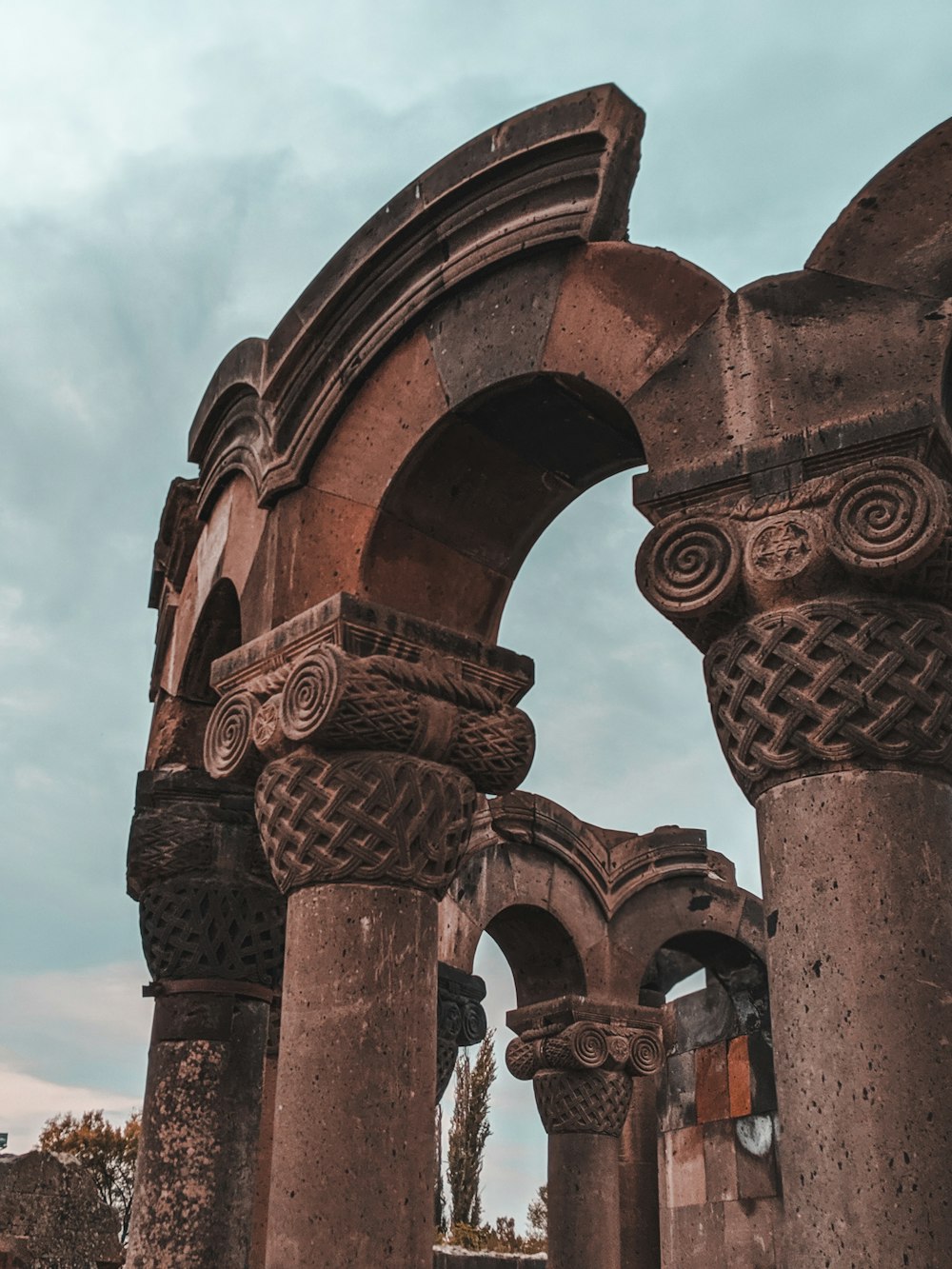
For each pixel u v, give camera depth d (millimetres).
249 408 5703
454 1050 9438
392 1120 4289
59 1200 10320
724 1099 11570
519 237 4805
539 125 4723
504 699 5164
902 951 3521
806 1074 3518
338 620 4785
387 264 5168
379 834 4594
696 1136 11844
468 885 9859
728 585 3943
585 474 5250
